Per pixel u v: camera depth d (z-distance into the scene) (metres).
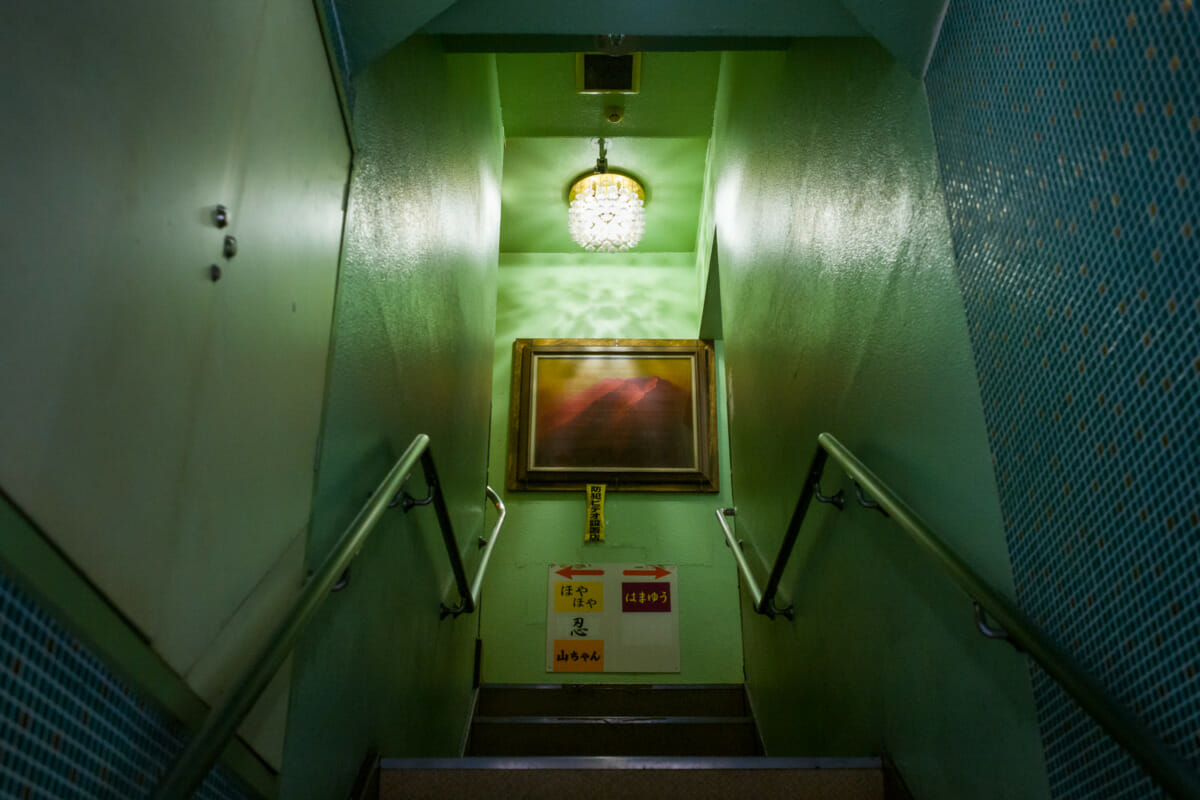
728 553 5.93
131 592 0.97
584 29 2.28
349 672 1.94
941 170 1.76
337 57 1.96
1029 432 1.36
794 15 2.26
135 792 1.01
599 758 2.25
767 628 3.74
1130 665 1.09
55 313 0.83
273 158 1.46
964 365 1.62
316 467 1.70
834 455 2.27
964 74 1.66
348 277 1.95
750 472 4.19
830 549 2.65
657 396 6.30
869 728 2.24
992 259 1.51
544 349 6.42
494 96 5.00
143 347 1.00
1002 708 1.45
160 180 1.05
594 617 5.74
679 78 5.14
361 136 2.08
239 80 1.31
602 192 5.67
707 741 4.19
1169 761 0.94
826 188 2.73
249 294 1.34
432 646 3.09
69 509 0.85
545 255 6.87
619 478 6.07
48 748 0.84
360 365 2.04
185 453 1.11
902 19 1.81
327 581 1.54
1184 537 0.98
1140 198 1.07
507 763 2.22
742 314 4.44
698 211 6.49
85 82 0.89
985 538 1.51
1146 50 1.06
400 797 2.16
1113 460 1.13
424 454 2.48
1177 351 0.99
